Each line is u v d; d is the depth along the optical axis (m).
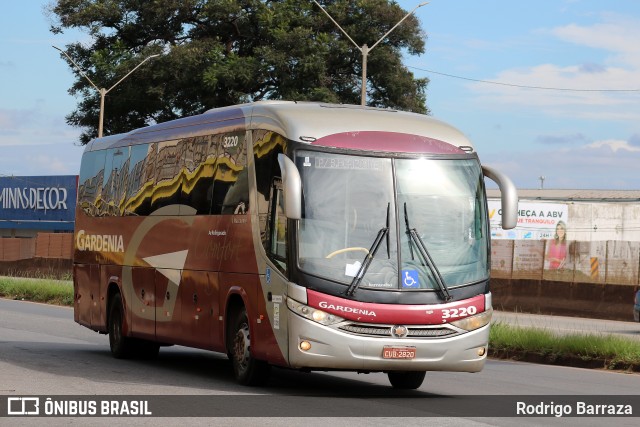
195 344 16.56
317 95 58.25
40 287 39.38
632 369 19.17
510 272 46.12
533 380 17.05
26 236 78.50
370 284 13.43
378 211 13.73
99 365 17.89
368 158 13.91
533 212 70.94
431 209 13.93
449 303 13.62
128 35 65.31
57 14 63.94
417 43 61.94
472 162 14.43
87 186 21.73
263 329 14.16
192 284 16.59
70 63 65.31
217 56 60.03
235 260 15.11
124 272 19.36
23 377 15.26
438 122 14.88
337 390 14.85
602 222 72.12
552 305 38.59
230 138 15.68
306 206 13.56
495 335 21.98
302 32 58.94
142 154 19.11
